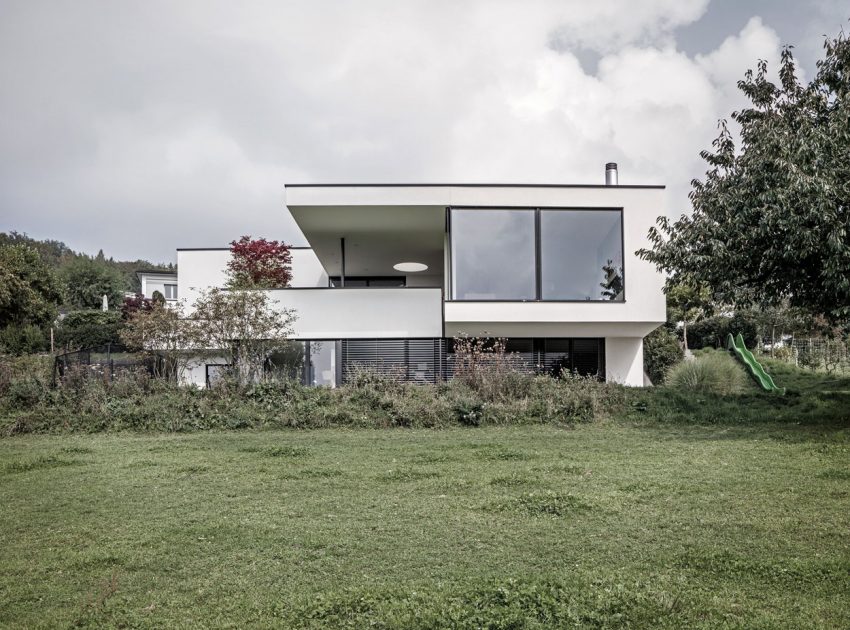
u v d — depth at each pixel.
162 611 3.91
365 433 10.85
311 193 16.31
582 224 16.48
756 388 16.05
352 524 5.54
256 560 4.73
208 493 6.68
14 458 8.71
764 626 3.53
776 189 9.95
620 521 5.51
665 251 11.72
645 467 7.63
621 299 16.33
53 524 5.69
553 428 11.12
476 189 16.36
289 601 3.98
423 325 16.86
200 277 23.61
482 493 6.52
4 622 3.80
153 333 14.56
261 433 10.95
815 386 17.53
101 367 13.43
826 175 9.80
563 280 16.34
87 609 3.94
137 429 11.28
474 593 3.94
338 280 26.20
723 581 4.18
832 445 8.73
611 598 3.86
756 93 11.93
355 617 3.71
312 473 7.52
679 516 5.60
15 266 34.62
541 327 16.86
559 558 4.69
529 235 16.39
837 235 9.39
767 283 11.48
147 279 46.25
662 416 11.68
